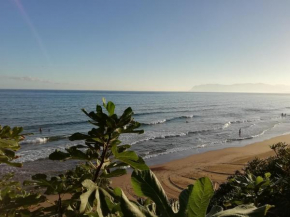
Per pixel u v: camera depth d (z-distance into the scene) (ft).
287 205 11.73
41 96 424.46
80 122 156.87
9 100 310.65
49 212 4.22
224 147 98.12
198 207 3.02
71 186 4.25
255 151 88.84
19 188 5.49
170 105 324.80
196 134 126.11
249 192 10.39
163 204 3.47
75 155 4.39
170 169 68.28
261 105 374.22
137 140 106.01
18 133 5.24
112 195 3.95
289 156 20.01
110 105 4.58
